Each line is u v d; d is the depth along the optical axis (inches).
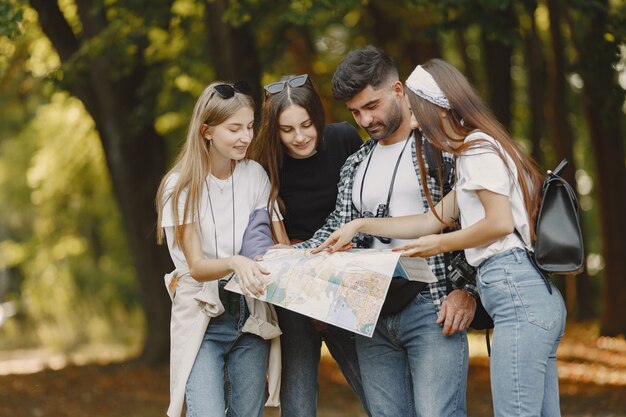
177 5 466.3
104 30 432.1
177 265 167.9
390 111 165.5
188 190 161.9
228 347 166.6
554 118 623.2
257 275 154.9
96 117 513.0
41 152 809.5
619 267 608.1
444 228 166.1
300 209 180.5
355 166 173.8
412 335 165.3
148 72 508.1
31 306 991.6
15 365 683.4
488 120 151.8
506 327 146.6
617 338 604.7
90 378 501.4
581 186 955.3
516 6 383.2
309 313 151.8
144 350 552.1
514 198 148.4
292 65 606.5
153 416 376.8
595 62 402.0
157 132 526.9
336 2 338.0
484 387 429.1
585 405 372.2
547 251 146.3
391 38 573.9
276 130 172.1
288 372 178.4
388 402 171.3
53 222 955.3
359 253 155.3
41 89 607.5
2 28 323.6
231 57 424.2
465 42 618.2
